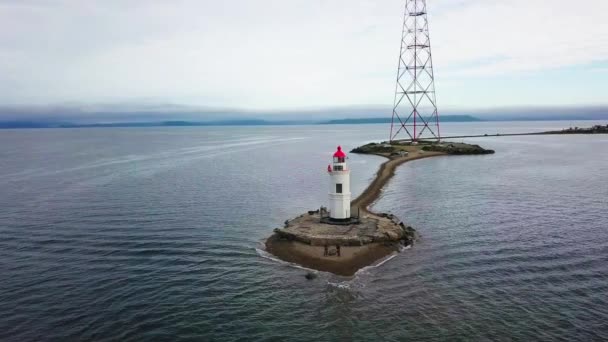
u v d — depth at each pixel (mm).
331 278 33969
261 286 32531
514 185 74125
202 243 42500
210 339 25547
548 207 56281
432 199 63312
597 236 43250
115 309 28906
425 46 154750
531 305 28969
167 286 32438
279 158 133500
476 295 30594
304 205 60625
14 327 26641
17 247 41000
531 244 41094
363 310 28844
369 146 153875
